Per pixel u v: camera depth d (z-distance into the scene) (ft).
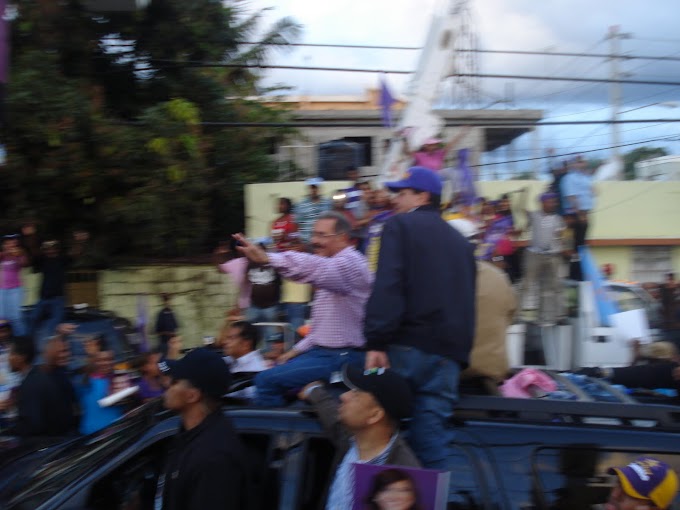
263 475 10.66
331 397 11.25
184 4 48.80
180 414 10.80
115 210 42.78
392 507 9.30
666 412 10.93
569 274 33.42
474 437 10.63
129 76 50.57
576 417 10.84
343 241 13.92
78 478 10.97
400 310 11.03
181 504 9.93
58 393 20.45
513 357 21.93
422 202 11.83
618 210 58.34
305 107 74.18
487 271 13.00
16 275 36.09
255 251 12.79
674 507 9.94
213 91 51.42
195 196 46.85
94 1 31.89
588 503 10.14
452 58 37.99
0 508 11.30
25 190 43.04
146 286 42.96
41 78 42.70
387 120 39.88
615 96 67.92
